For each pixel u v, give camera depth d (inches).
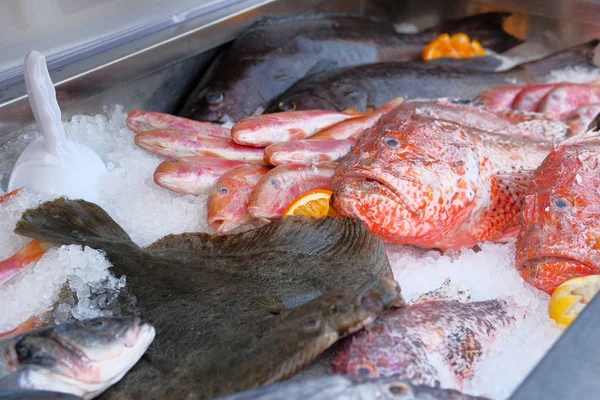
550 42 65.2
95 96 48.8
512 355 33.5
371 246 35.5
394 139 38.4
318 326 29.1
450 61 61.9
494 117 49.6
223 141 45.4
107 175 44.2
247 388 28.4
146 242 41.2
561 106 53.9
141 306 34.0
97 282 35.7
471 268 39.4
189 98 54.9
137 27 48.7
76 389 29.5
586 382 23.9
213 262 36.5
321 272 35.0
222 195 40.6
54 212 39.7
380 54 62.4
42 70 39.7
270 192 39.9
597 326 25.4
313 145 43.3
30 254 38.0
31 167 42.3
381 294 29.5
